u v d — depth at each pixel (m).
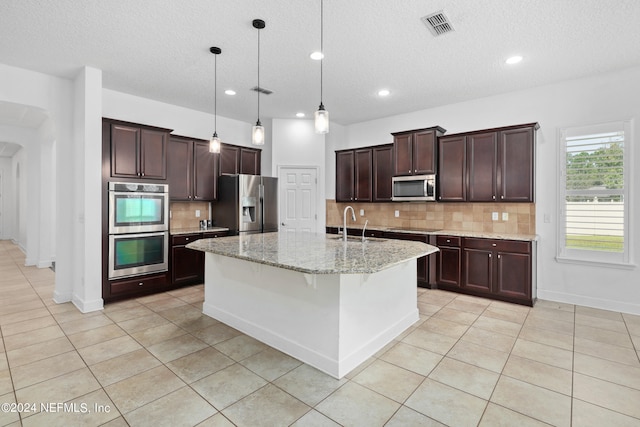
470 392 2.12
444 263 4.43
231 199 5.09
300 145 5.79
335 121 5.86
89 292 3.62
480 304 3.88
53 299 4.05
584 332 3.06
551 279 4.04
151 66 3.57
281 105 4.95
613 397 2.06
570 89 3.90
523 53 3.22
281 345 2.70
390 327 2.90
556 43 3.02
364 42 3.03
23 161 7.62
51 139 5.79
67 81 3.88
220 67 3.60
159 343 2.82
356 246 2.92
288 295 2.64
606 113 3.69
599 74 3.71
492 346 2.78
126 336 2.96
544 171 4.08
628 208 3.58
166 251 4.31
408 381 2.25
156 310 3.65
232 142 5.74
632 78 3.54
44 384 2.19
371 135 5.79
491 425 1.81
